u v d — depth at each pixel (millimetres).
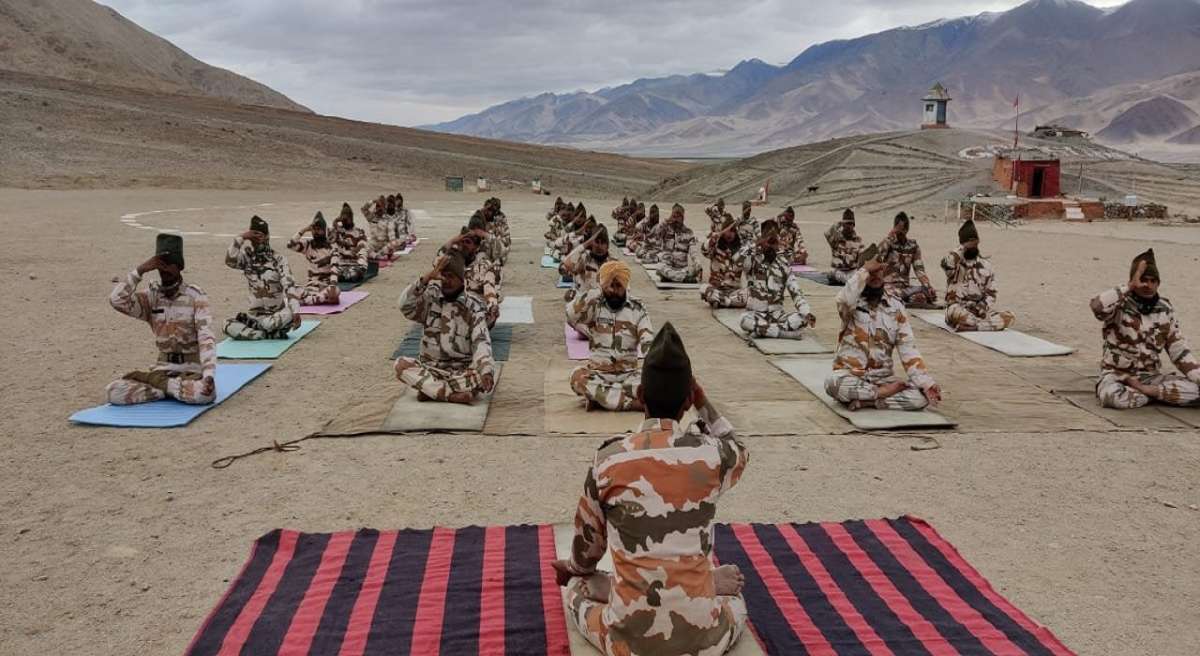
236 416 8148
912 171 60188
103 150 51688
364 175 59688
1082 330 12727
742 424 8102
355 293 15047
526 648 4305
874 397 8367
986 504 6379
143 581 5102
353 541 5434
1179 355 8680
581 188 70312
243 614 4590
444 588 4867
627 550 3945
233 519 5934
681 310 14180
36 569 5223
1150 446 7641
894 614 4695
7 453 7055
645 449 3980
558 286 16812
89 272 16562
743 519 6043
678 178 78875
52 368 9633
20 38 136375
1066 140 69000
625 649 3959
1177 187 55969
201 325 8430
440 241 24906
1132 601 5043
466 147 90375
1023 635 4508
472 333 8633
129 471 6750
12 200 34500
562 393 9000
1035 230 33625
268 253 11477
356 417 8023
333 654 4246
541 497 6344
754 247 12102
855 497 6457
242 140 62625
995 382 9680
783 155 75812
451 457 7137
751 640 4383
